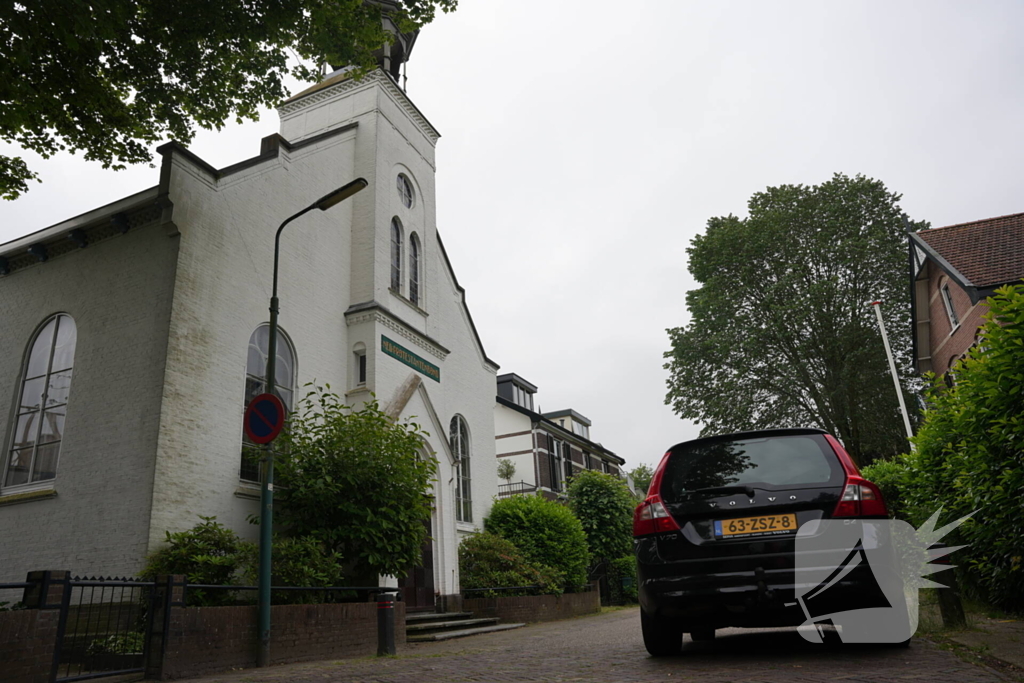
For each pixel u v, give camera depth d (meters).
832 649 5.20
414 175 17.84
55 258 11.77
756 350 29.23
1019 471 5.91
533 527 18.44
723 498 4.95
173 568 8.73
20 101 8.72
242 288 11.71
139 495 9.49
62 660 7.71
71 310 11.23
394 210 16.52
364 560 10.66
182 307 10.41
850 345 28.84
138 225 11.02
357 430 11.01
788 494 4.82
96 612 9.23
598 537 24.56
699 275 31.84
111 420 10.09
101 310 10.88
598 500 25.08
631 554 25.44
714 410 29.70
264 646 7.62
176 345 10.17
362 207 15.48
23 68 8.24
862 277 29.53
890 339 28.64
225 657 7.26
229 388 10.99
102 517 9.67
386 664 6.99
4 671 5.28
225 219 11.60
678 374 31.59
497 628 13.70
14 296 12.04
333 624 8.84
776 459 5.09
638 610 21.23
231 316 11.34
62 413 10.88
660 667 4.91
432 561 14.88
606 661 5.64
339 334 14.25
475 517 18.17
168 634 6.68
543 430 34.56
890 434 28.83
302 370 12.89
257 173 12.56
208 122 11.38
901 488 9.34
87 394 10.48
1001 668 4.00
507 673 5.36
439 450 15.53
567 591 19.14
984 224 23.94
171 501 9.61
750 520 4.82
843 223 29.66
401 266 16.58
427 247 17.84
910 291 26.47
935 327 25.92
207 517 9.73
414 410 14.90
